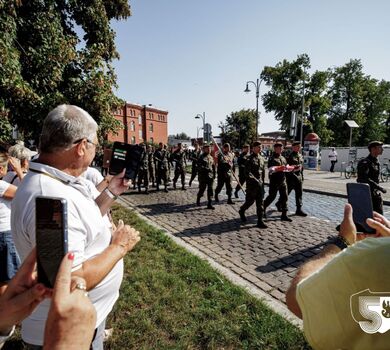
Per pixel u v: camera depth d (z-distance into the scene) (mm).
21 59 6961
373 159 5527
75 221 1208
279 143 7203
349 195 1326
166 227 6609
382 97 44438
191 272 3789
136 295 3188
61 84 8016
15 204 1261
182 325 2727
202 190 8828
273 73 42312
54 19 7914
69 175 1325
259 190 6438
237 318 2826
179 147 13062
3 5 5598
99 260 1204
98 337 1570
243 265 4367
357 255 708
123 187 1979
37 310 1343
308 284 793
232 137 44844
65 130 1324
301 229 6281
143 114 63406
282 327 2674
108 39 10266
